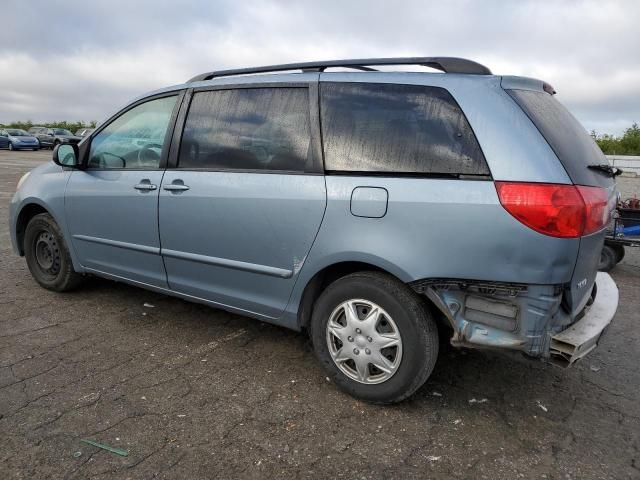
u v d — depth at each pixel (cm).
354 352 292
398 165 275
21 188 473
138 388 307
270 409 289
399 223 268
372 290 281
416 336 272
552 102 296
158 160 373
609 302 305
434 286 264
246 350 363
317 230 294
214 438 261
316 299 320
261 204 314
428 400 304
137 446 253
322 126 302
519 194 243
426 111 275
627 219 622
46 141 3659
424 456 252
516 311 251
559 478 239
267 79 332
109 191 396
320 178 296
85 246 427
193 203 345
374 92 292
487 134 256
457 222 254
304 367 340
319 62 316
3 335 376
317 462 246
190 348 364
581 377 340
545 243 241
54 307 434
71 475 231
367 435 268
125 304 445
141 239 382
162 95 383
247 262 327
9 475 230
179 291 376
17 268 550
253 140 328
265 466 242
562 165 250
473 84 269
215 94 353
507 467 246
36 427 265
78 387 306
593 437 272
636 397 316
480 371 342
